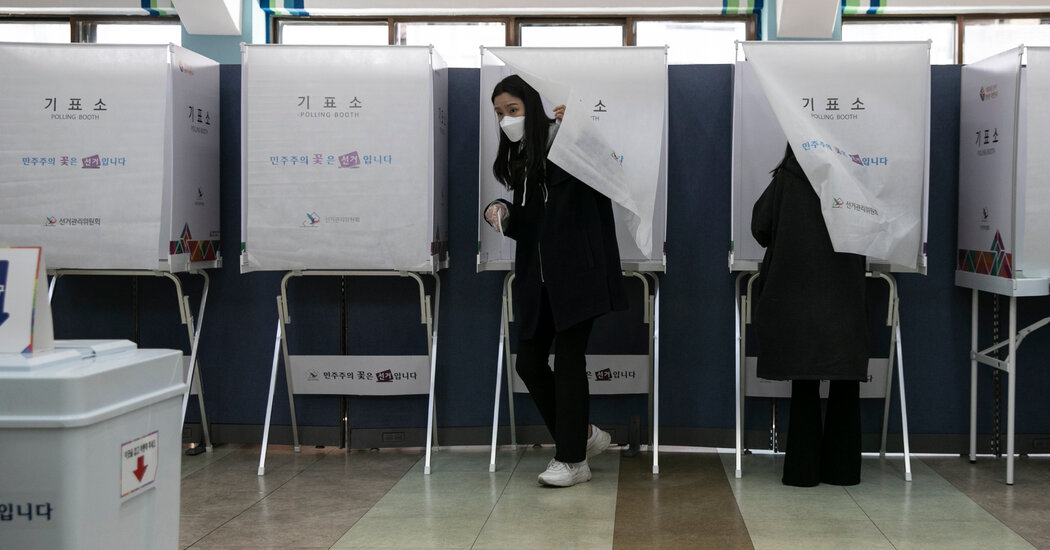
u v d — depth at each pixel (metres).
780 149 3.57
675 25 7.28
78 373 1.51
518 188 3.20
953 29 7.30
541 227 3.12
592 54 3.46
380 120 3.43
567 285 3.06
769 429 3.76
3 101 3.44
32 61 3.45
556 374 3.21
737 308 3.56
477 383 3.84
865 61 3.34
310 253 3.45
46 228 3.45
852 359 3.10
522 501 3.01
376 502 3.02
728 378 3.76
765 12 7.03
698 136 3.73
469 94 3.79
